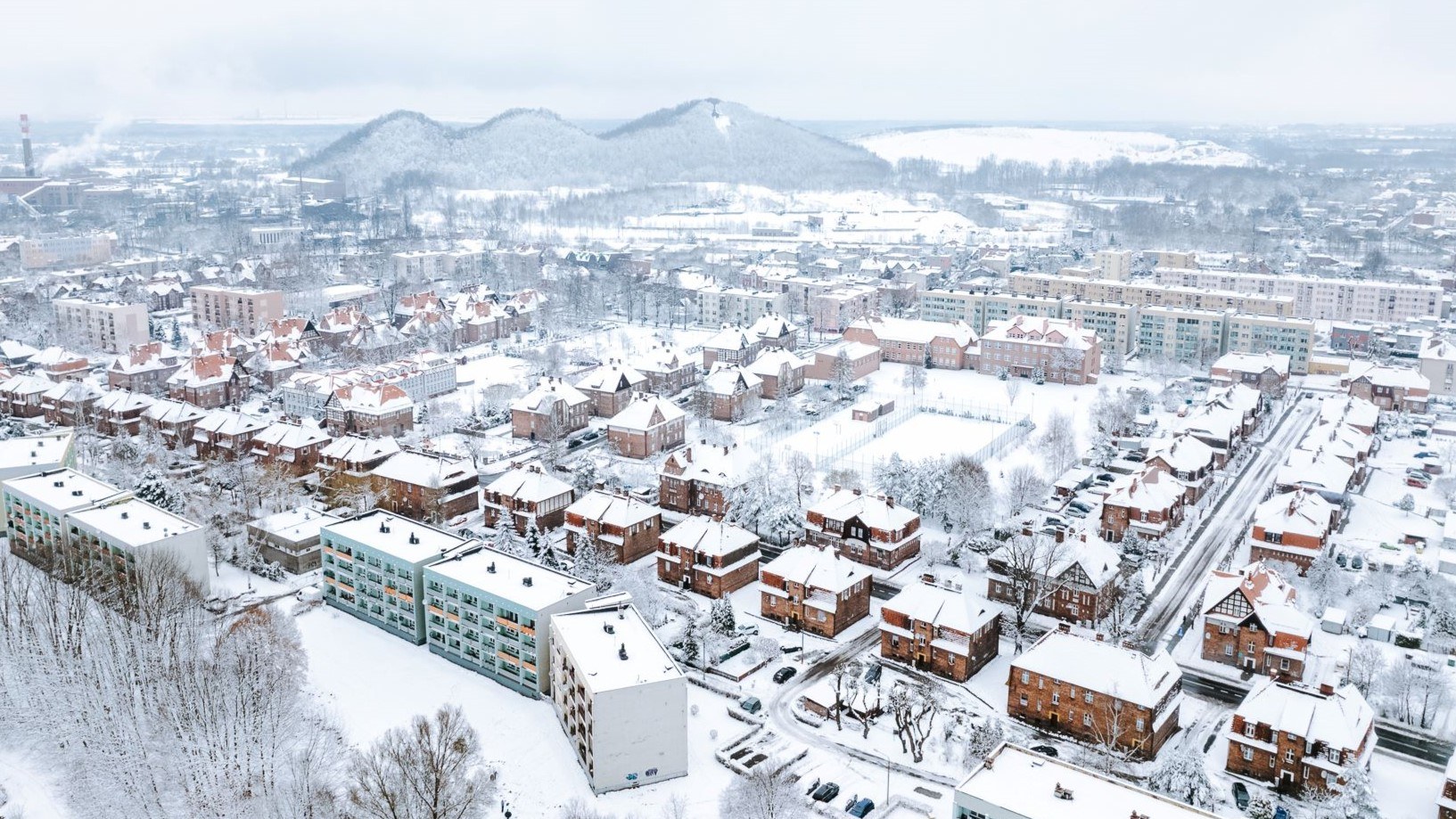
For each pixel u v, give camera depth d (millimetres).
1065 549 195125
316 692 166500
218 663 161500
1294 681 172375
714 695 170500
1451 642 183750
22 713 156000
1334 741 141750
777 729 160125
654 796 143250
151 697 157500
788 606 194250
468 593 172875
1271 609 177375
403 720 159750
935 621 176250
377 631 189250
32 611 181750
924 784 145750
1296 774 144500
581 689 146000
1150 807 121188
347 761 147000
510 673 170500
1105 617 195125
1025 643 188500
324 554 197500
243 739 149500
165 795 140500
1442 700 164000
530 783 146125
